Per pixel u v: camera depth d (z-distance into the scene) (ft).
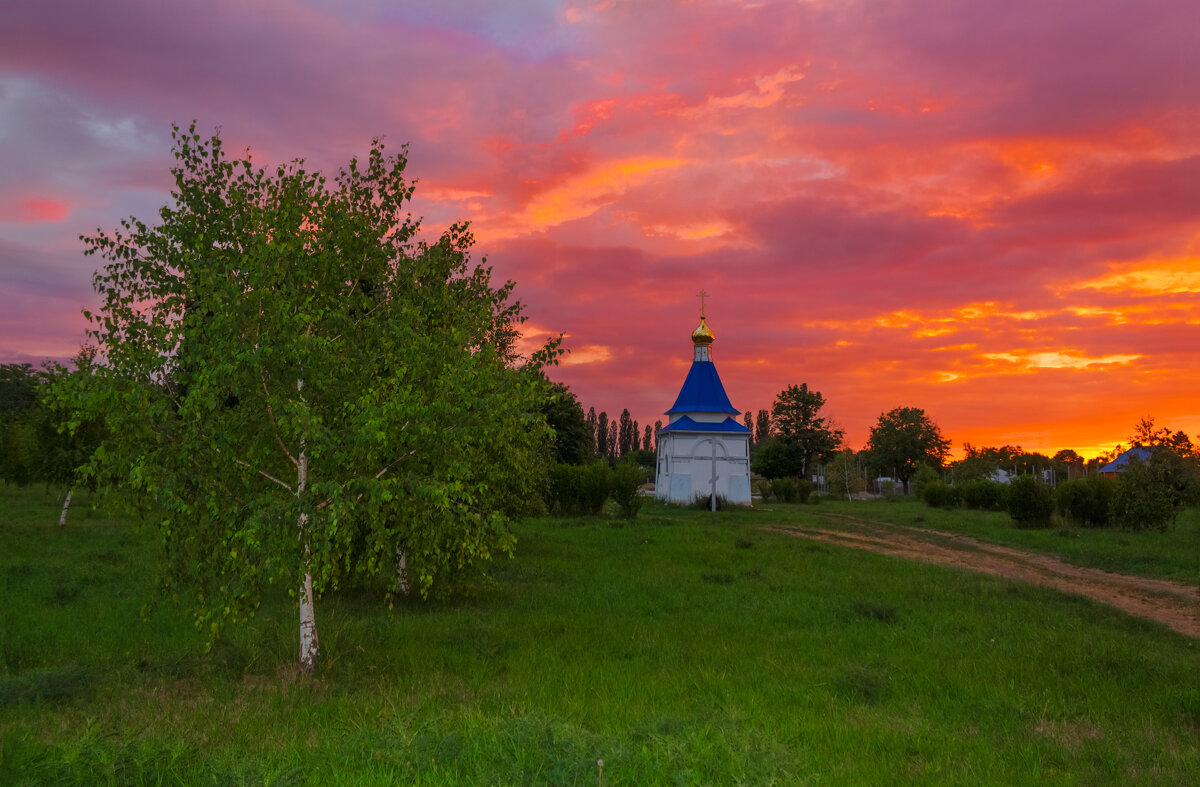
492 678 33.78
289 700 29.66
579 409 205.26
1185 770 23.73
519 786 19.66
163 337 32.17
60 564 62.44
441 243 47.88
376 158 40.93
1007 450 394.73
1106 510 115.14
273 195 37.70
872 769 23.07
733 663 36.78
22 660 35.53
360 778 20.49
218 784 19.93
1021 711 29.94
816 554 84.02
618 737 24.27
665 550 85.40
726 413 199.31
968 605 53.72
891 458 328.29
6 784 19.26
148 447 31.55
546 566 70.23
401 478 33.32
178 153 38.70
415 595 54.19
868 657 38.32
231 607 31.24
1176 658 38.93
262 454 33.99
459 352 37.58
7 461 124.16
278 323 31.99
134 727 24.56
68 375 31.24
